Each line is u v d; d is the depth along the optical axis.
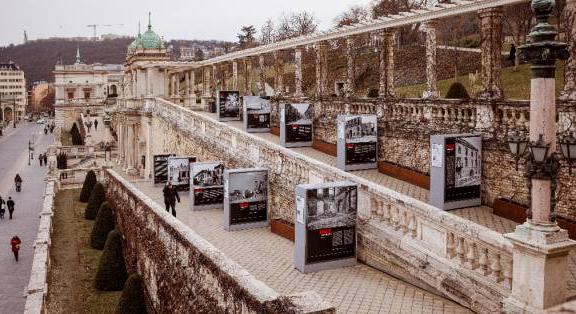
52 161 55.72
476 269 10.41
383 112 21.69
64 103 98.62
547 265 8.29
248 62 40.09
